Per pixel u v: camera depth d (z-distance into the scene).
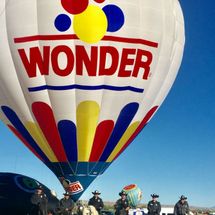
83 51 22.16
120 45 22.42
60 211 23.05
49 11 22.16
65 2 22.20
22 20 22.39
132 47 22.61
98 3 22.30
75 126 23.11
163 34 23.56
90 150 23.55
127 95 23.14
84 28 22.06
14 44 22.56
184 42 25.25
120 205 23.25
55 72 22.36
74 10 22.14
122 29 22.42
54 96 22.70
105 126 23.30
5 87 23.25
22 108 23.33
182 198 22.86
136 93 23.33
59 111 22.91
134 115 23.78
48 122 23.16
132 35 22.58
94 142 23.45
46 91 22.72
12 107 23.55
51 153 23.81
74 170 23.78
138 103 23.64
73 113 22.94
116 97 22.95
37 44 22.31
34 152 24.30
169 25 23.91
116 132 23.62
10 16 22.59
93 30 22.08
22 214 23.45
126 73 22.75
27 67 22.53
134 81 23.06
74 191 23.88
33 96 22.86
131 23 22.56
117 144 23.94
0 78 23.20
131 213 26.66
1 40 22.73
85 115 22.94
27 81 22.72
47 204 22.83
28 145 24.25
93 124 23.14
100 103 22.91
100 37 22.17
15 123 23.92
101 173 24.23
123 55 22.52
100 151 23.70
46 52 22.27
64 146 23.45
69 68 22.28
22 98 23.17
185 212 22.83
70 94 22.62
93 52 22.20
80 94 22.64
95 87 22.58
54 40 22.14
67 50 22.14
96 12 22.19
